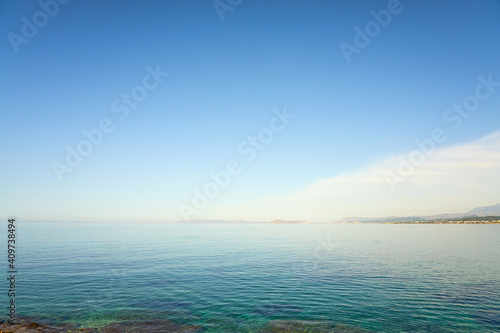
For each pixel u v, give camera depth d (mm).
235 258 53781
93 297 28156
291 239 106000
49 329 20688
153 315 23672
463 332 20344
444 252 62750
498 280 35031
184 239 101312
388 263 47812
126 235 119062
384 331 20531
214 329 21062
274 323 22047
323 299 27859
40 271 39000
